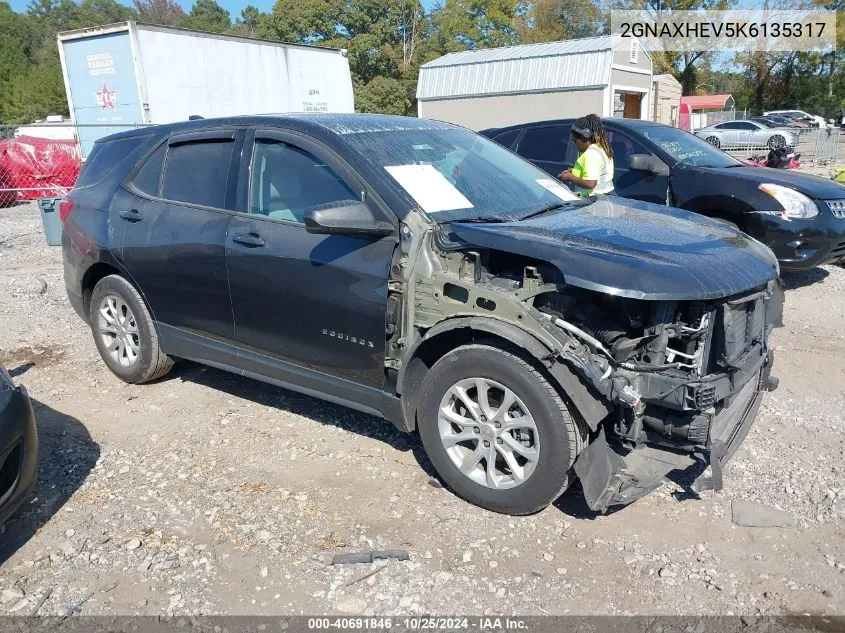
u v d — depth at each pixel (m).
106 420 4.55
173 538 3.29
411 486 3.69
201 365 5.48
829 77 55.31
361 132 4.02
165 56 13.70
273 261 3.88
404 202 3.53
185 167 4.54
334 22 46.84
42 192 16.88
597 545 3.18
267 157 4.10
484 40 51.88
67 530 3.37
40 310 7.14
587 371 2.99
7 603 2.88
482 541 3.22
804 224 6.65
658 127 7.99
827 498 3.51
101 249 4.84
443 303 3.36
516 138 8.34
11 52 67.38
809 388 4.89
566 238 3.32
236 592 2.93
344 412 4.59
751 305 3.33
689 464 3.20
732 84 62.50
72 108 14.52
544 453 3.16
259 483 3.75
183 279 4.37
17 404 3.24
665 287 2.97
